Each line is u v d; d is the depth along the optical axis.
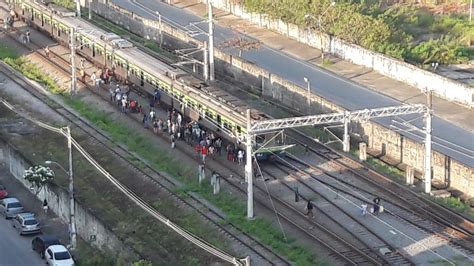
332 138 126.75
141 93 143.75
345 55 163.12
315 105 134.00
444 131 129.00
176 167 118.38
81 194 109.94
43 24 177.75
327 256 93.94
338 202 106.62
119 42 151.75
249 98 144.50
